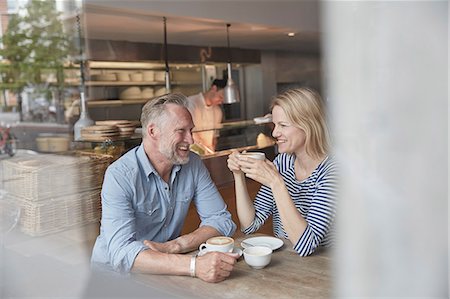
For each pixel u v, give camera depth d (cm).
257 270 135
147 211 168
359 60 30
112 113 514
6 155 146
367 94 30
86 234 121
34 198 116
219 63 624
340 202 33
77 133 277
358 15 30
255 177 159
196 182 185
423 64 29
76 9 254
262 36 522
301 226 149
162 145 167
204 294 118
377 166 31
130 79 530
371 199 31
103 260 111
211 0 357
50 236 111
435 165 30
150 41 515
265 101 707
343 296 33
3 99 213
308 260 143
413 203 31
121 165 162
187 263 130
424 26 29
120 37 470
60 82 255
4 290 87
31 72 231
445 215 30
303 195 172
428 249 31
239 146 466
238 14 381
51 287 87
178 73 587
